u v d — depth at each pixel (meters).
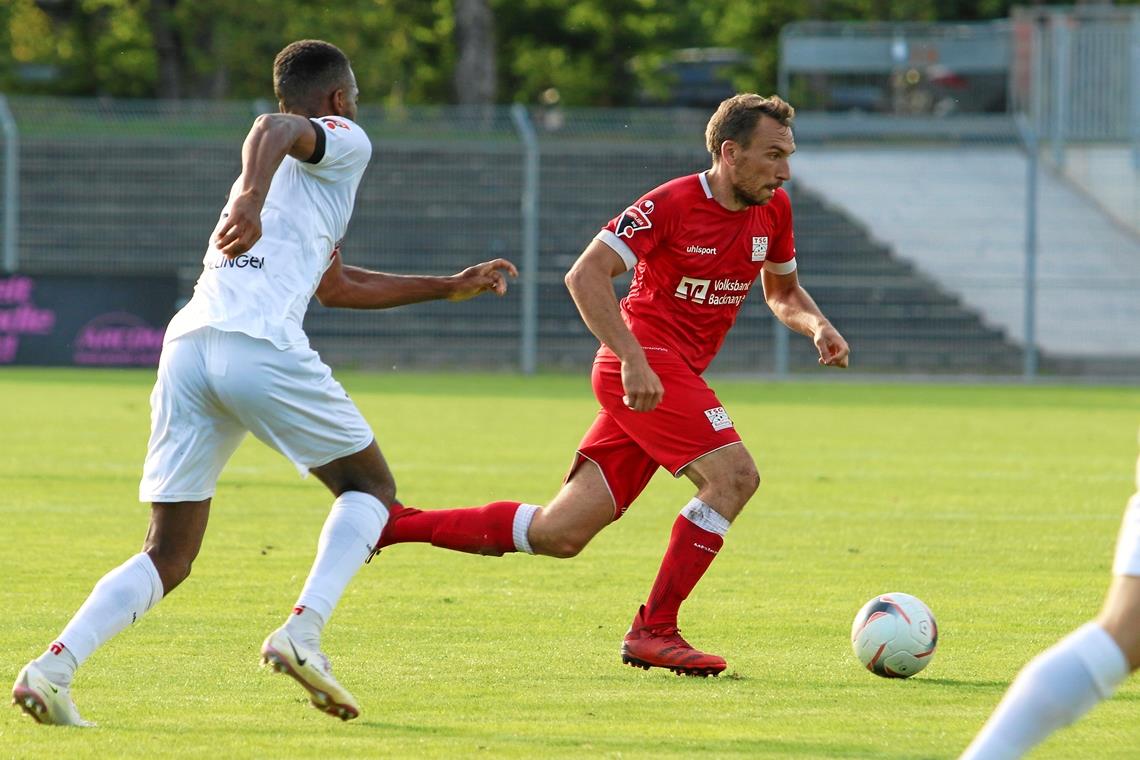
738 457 20.19
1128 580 12.65
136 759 15.33
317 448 17.20
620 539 33.03
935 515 37.16
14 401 68.94
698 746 16.08
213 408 17.12
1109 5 145.00
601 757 15.60
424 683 19.27
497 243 107.38
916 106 124.19
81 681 19.11
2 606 24.17
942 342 101.38
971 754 12.52
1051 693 12.42
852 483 43.88
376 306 20.09
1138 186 110.88
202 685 18.94
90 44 161.50
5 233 98.75
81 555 29.58
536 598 25.70
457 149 108.12
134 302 90.19
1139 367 99.38
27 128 102.38
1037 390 90.81
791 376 97.94
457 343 100.94
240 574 27.55
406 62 169.88
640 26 175.88
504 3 174.75
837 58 116.25
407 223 107.62
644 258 20.72
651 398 19.75
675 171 108.00
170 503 17.33
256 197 16.22
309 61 17.97
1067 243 106.88
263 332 16.81
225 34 138.12
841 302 102.12
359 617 23.84
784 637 22.59
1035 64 113.25
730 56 175.50
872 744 16.23
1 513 35.38
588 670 20.14
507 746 16.02
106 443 51.62
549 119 104.12
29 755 15.45
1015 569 29.22
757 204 20.55
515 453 49.84
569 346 101.12
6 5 152.00
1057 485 43.75
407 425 60.38
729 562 29.92
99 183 109.06
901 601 19.86
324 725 16.92
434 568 28.83
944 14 162.62
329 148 17.16
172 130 106.81
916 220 108.88
